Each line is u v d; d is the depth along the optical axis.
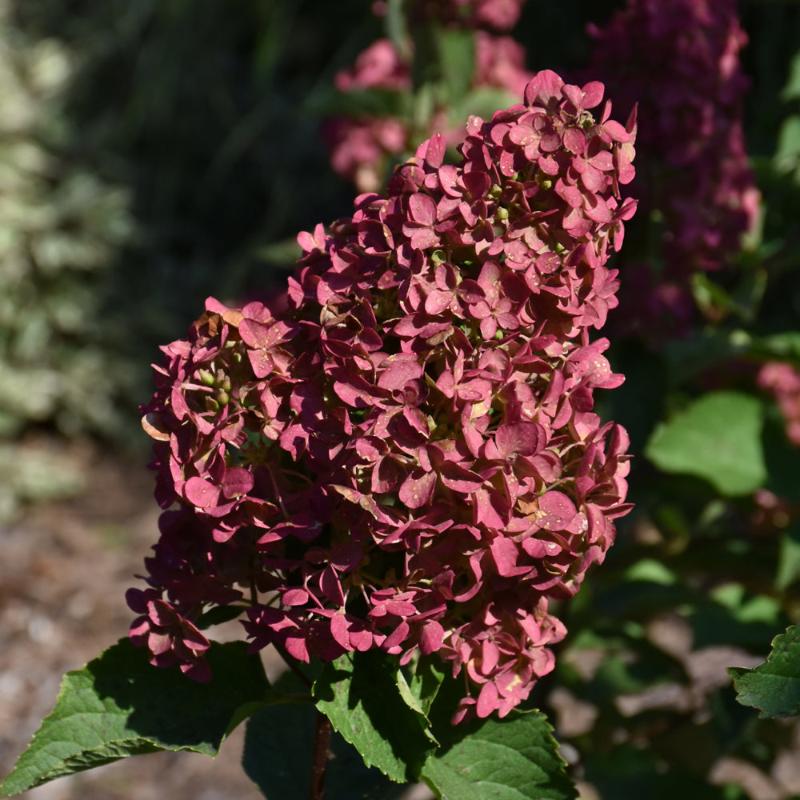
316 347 0.75
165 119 3.41
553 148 0.74
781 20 2.13
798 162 1.10
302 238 0.78
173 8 3.37
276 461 0.75
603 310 0.75
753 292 1.12
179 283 3.22
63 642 2.17
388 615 0.74
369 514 0.73
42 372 2.92
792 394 1.12
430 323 0.73
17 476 2.65
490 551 0.73
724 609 1.11
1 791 0.76
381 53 1.60
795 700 0.75
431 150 0.76
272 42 3.30
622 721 1.13
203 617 0.79
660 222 1.03
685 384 1.20
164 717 0.78
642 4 1.01
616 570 1.10
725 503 1.17
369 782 0.85
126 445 2.92
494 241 0.73
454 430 0.73
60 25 3.37
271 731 0.86
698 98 1.00
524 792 0.77
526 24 2.86
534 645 0.76
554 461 0.73
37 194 3.01
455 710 0.79
